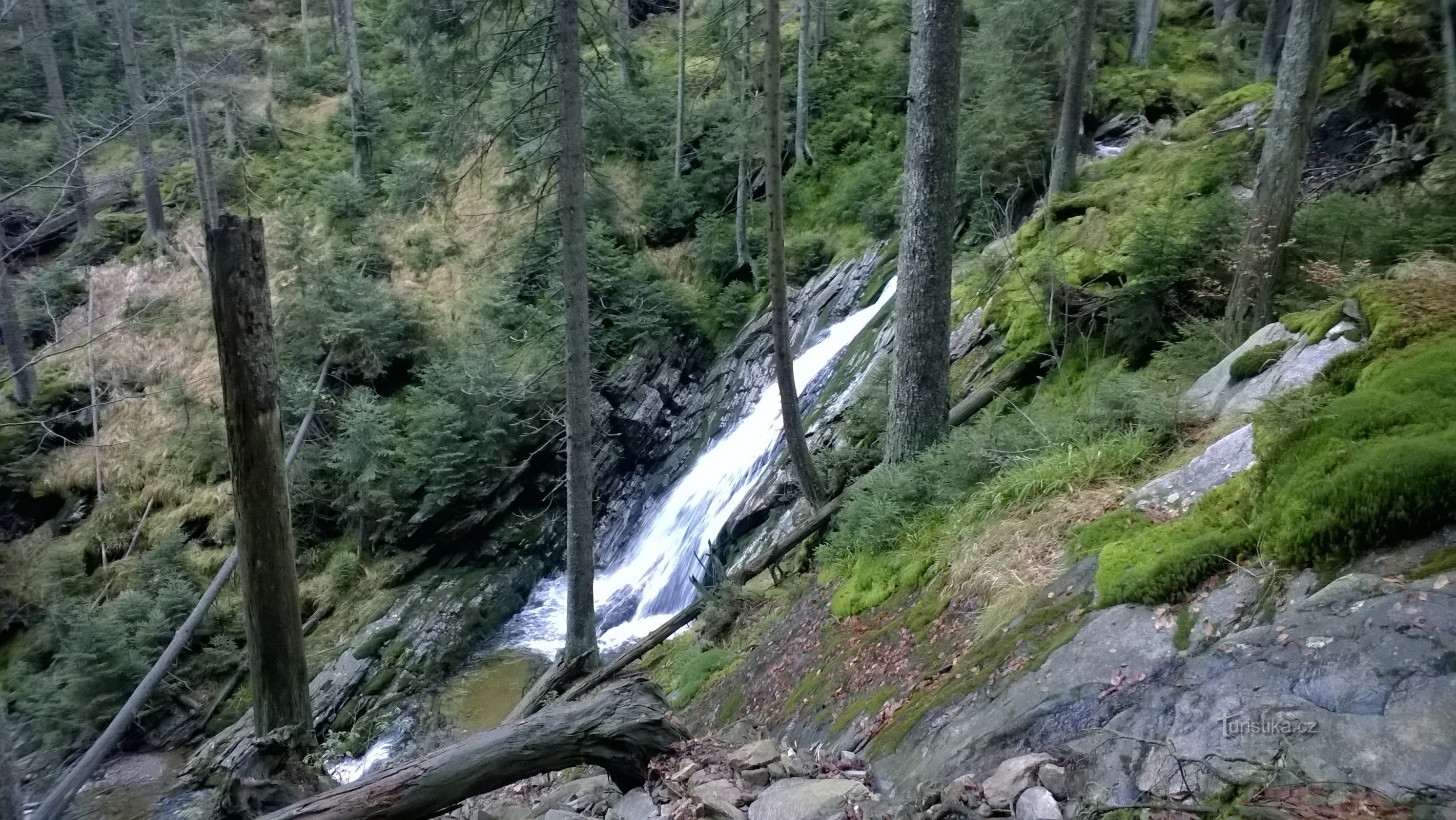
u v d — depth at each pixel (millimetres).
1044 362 9391
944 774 3406
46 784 12750
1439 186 7355
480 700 14000
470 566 17047
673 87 25453
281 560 5156
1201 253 8211
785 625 7844
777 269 9156
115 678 13805
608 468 18781
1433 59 9719
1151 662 3191
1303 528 3117
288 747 4543
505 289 19469
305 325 18812
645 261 22234
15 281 19500
